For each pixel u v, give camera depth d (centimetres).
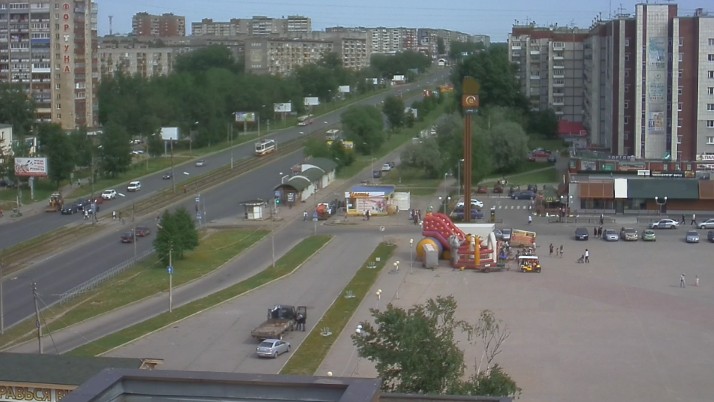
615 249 13100
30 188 18000
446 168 19100
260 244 13738
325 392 2028
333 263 12375
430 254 12019
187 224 12456
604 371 7719
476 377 5422
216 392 2061
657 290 10662
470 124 13512
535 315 9550
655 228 14525
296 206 16912
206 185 19062
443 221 12456
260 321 9425
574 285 10944
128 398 2072
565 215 15512
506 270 11862
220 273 11881
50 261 12481
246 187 18788
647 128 17725
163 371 2131
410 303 10162
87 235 14288
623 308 9838
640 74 17638
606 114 19812
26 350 8381
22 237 14188
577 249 13125
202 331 9062
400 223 15288
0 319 9169
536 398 7038
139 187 18600
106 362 6209
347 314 9725
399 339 4978
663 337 8744
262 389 2052
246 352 8356
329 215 15888
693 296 10375
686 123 17562
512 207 16512
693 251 12912
